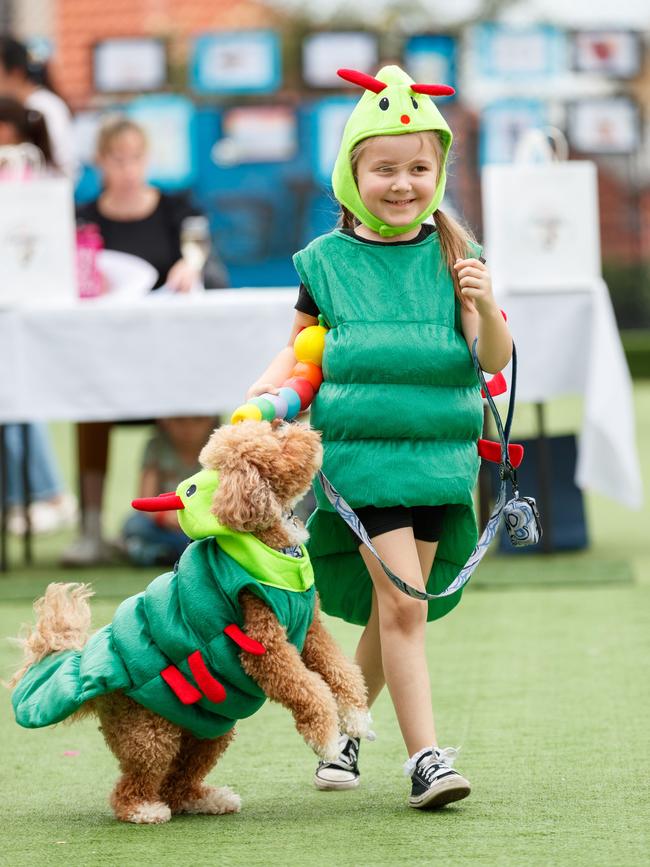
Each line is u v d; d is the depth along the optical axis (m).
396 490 7.69
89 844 7.18
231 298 14.62
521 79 32.91
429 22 44.72
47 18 38.56
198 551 7.39
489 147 30.36
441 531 8.10
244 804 7.91
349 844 7.02
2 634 12.54
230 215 30.72
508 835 7.09
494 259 14.83
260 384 8.02
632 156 38.34
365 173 7.94
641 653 11.23
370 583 8.27
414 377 7.80
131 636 7.32
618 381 14.43
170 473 15.67
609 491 14.38
